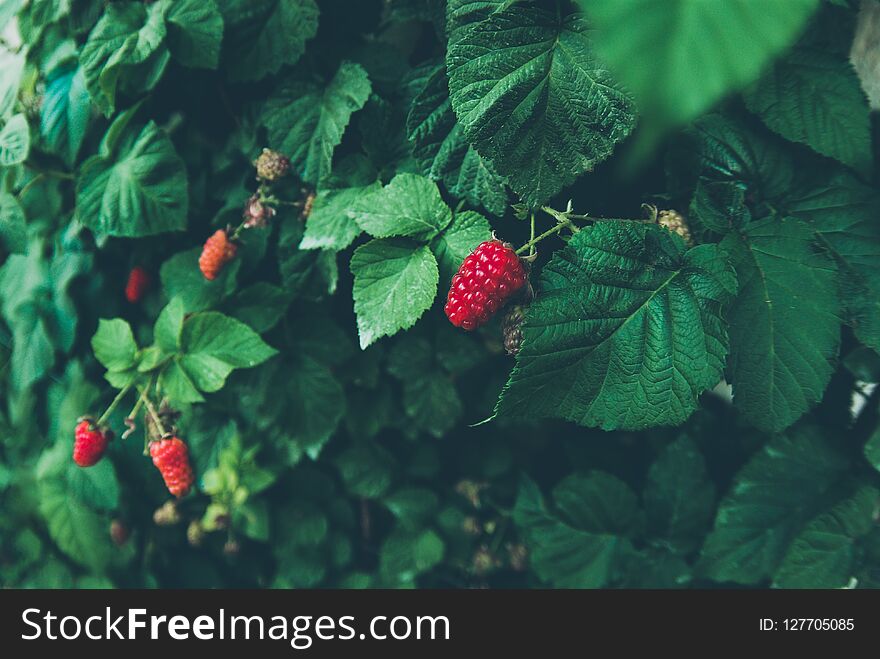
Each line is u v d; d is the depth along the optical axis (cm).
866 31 39
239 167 48
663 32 12
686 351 36
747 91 38
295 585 51
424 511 50
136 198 46
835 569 41
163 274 48
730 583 45
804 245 37
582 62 36
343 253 45
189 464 46
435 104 39
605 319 36
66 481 54
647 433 47
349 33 45
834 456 42
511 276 36
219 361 45
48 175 50
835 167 39
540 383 36
